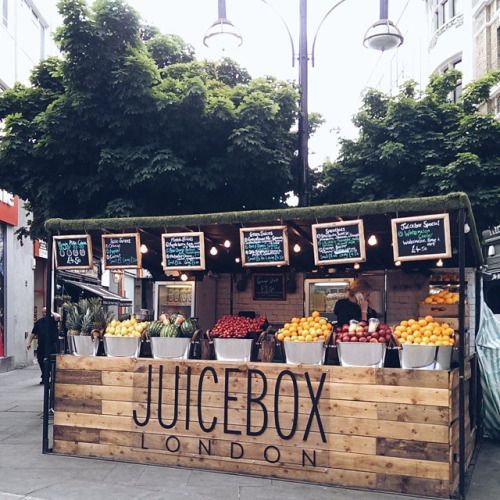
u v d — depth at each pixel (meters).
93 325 6.87
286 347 5.95
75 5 8.30
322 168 11.26
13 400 10.84
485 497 5.44
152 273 10.50
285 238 5.98
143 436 6.35
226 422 6.06
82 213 8.93
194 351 6.54
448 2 21.53
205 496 5.30
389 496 5.32
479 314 8.36
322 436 5.70
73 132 8.59
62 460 6.42
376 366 5.63
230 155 8.81
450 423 5.30
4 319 15.87
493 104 18.48
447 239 5.29
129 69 8.38
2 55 16.05
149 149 8.60
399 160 9.65
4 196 15.38
